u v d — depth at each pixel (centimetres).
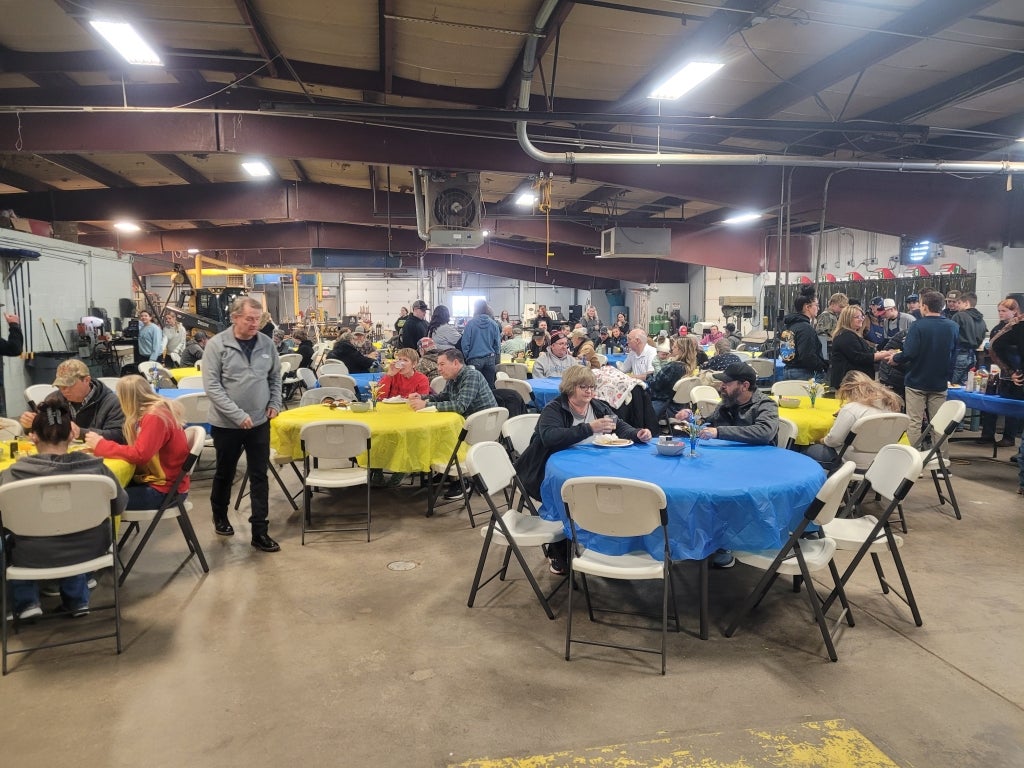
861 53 564
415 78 684
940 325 556
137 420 366
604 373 415
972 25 521
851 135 772
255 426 418
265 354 421
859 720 242
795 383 595
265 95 784
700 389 548
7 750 230
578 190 1269
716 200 909
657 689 264
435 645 302
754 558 296
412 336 878
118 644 295
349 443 421
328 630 316
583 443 369
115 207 1251
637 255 1351
